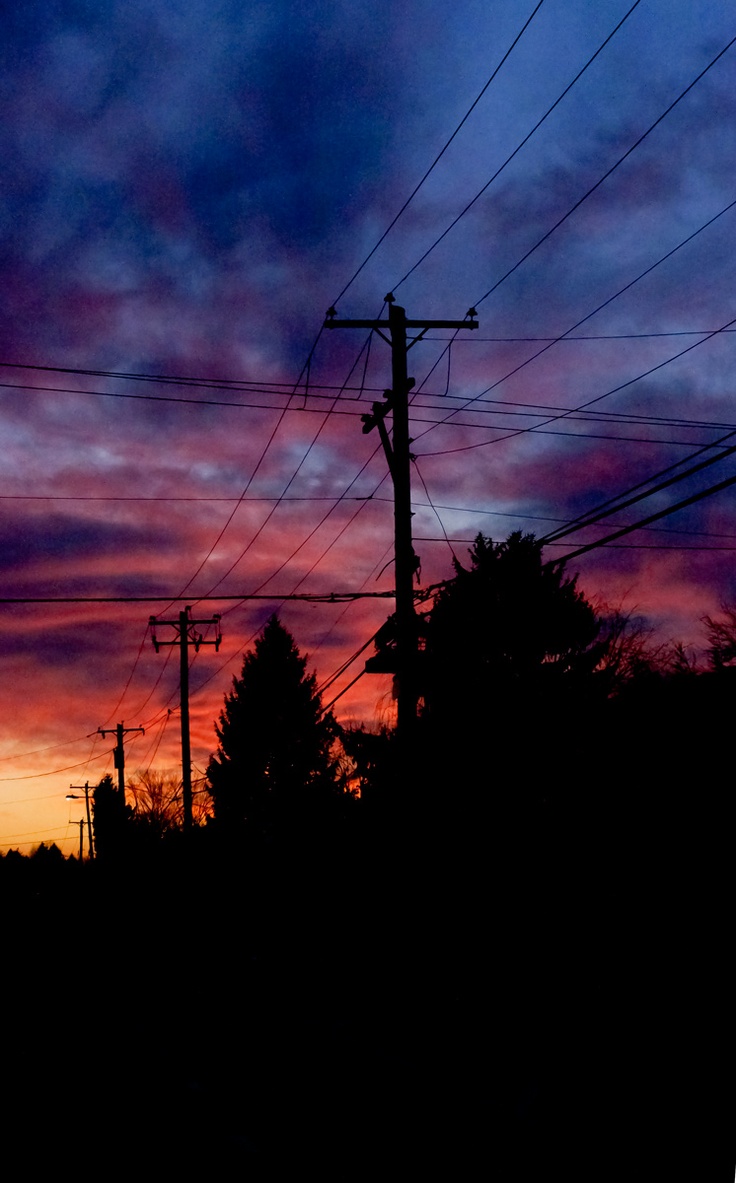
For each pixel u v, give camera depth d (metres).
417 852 17.09
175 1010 20.30
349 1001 18.12
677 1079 9.88
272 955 23.78
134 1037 16.95
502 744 17.25
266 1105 10.98
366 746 19.84
